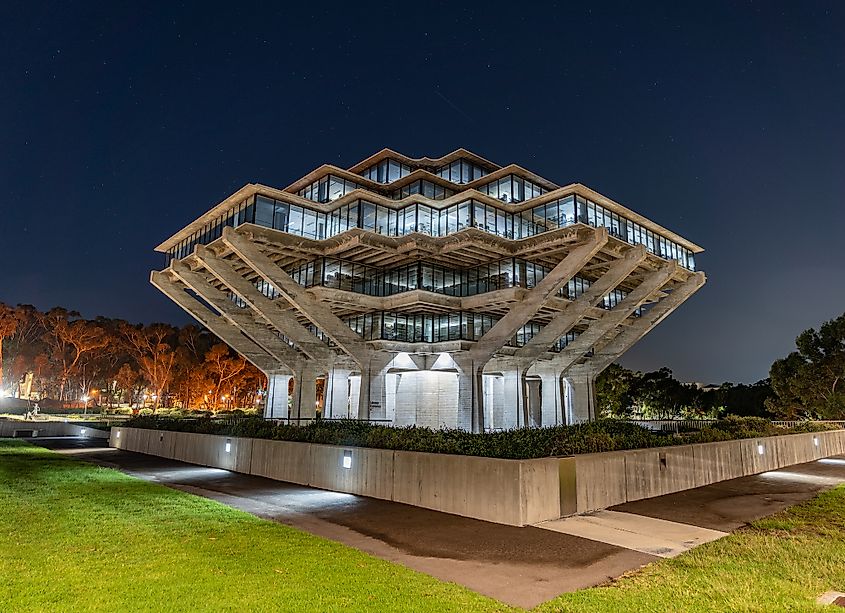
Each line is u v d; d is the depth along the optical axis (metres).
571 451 12.17
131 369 82.38
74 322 80.12
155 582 6.23
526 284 39.62
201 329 91.25
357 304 39.16
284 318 35.97
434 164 47.47
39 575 6.43
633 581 6.67
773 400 46.47
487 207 39.47
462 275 42.38
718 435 18.27
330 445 14.72
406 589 6.21
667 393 61.62
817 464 21.42
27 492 12.44
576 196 37.31
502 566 7.37
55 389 85.12
